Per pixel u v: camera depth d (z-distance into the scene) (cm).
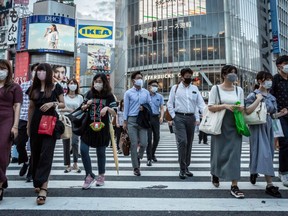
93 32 5859
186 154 527
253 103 398
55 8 6681
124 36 4803
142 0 4506
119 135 963
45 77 382
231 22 4000
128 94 559
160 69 4222
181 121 514
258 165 394
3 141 349
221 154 397
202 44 4003
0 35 6856
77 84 610
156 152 945
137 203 352
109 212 318
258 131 412
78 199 368
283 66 433
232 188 391
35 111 381
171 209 329
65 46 6272
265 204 348
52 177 510
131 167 628
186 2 4138
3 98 362
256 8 4725
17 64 6328
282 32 6009
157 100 727
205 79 3922
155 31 4331
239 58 4059
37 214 310
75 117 429
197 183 464
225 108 386
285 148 426
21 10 6894
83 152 426
